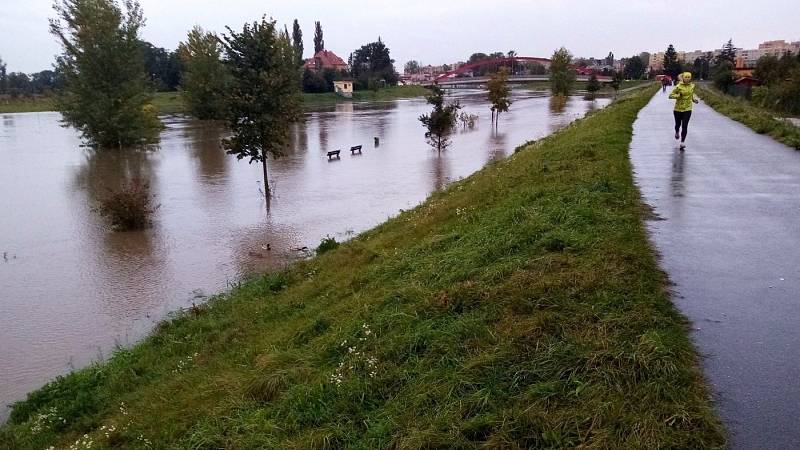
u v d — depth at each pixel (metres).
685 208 8.29
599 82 115.94
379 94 132.88
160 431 5.92
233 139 22.52
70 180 29.25
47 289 13.48
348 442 4.46
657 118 24.25
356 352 5.80
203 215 20.67
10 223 20.09
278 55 23.08
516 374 4.48
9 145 46.09
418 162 32.19
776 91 38.56
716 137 16.64
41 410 7.82
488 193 12.10
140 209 18.94
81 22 38.88
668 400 3.84
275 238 17.30
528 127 51.62
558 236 7.07
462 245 8.33
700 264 6.05
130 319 11.59
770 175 10.52
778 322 4.75
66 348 10.38
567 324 4.98
